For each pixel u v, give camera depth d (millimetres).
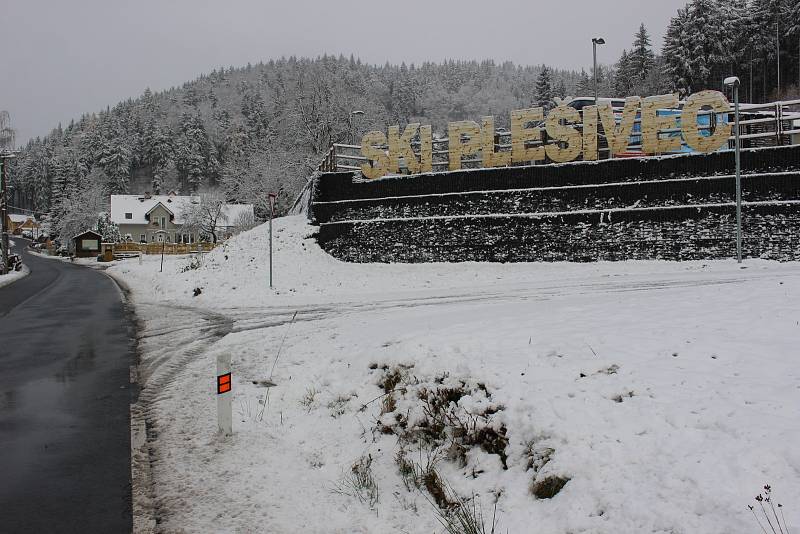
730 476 4168
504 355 7410
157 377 10148
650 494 4340
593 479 4738
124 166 132875
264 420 7914
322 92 55938
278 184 53500
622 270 20094
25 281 35344
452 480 5812
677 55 65562
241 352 11766
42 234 139000
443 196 25734
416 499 5695
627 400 5633
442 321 11258
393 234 25906
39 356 12062
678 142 22375
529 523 4738
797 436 4348
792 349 6289
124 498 5562
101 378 10148
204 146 132750
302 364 10336
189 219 76625
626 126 23328
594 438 5172
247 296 21531
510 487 5293
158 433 7383
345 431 7398
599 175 23109
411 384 7707
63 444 6977
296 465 6477
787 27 64875
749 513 3793
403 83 142375
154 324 16250
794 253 18938
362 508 5547
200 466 6359
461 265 23625
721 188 20625
